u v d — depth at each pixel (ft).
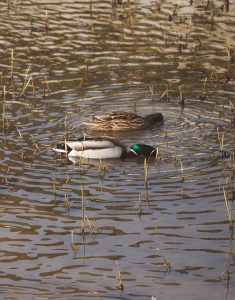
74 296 38.93
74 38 79.92
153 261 42.09
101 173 53.78
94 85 69.21
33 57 75.15
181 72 72.08
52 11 87.97
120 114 62.08
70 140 57.06
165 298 38.70
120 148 56.85
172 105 65.82
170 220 46.52
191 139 59.36
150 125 62.34
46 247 43.65
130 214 47.37
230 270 41.04
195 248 43.32
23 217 47.03
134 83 69.67
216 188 50.65
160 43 78.59
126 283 40.06
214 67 73.10
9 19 85.35
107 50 76.89
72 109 64.64
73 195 50.01
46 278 40.60
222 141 56.24
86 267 41.60
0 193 50.16
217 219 46.52
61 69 72.59
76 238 44.60
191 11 87.45
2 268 41.52
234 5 89.20
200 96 67.10
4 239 44.45
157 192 50.34
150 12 87.35
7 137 59.26
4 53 76.07
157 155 56.29
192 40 79.20
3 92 67.51
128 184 51.75
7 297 38.83
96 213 47.50
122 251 43.11
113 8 88.84
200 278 40.45
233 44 77.77
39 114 63.57
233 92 67.82
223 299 38.55
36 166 54.49
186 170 53.72
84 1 91.45
